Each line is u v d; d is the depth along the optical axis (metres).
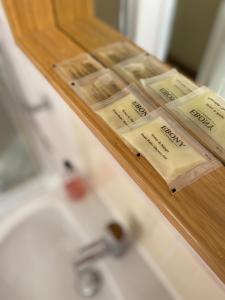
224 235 0.18
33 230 0.52
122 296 0.42
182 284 0.35
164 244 0.34
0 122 0.71
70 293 0.47
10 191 0.74
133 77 0.27
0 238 0.49
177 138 0.22
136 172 0.20
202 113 0.23
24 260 0.50
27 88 0.48
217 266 0.17
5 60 0.47
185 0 0.40
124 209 0.42
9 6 0.30
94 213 0.50
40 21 0.33
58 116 0.41
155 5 0.39
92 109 0.24
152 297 0.40
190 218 0.18
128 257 0.44
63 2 0.33
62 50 0.31
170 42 0.43
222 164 0.21
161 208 0.19
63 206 0.53
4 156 0.79
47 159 0.71
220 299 0.27
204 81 0.29
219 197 0.19
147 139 0.22
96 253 0.43
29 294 0.47
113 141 0.22
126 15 0.41
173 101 0.24
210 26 0.39
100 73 0.28
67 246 0.51
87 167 0.47
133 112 0.24
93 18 0.36
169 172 0.20
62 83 0.27
